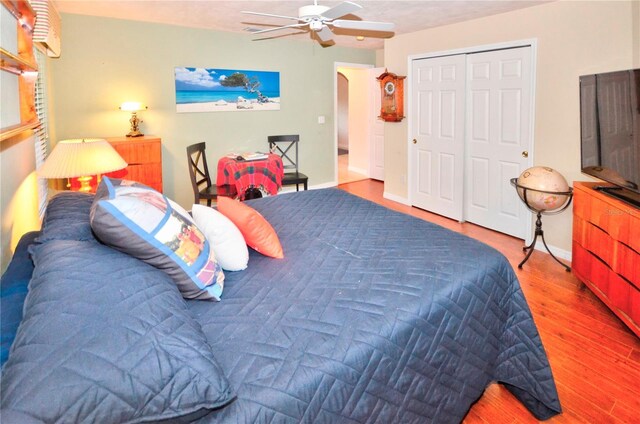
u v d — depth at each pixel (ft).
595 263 9.64
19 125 5.88
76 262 4.16
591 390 7.04
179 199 17.63
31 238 6.10
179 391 3.32
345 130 38.09
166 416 3.27
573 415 6.51
